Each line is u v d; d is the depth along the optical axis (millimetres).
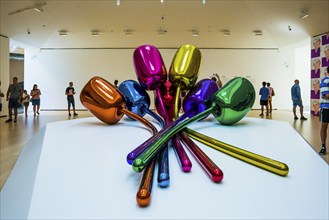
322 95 2941
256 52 10336
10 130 4773
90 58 10336
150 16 7020
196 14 6855
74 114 8078
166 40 9297
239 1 5949
